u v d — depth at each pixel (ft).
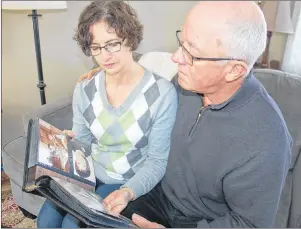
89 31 2.84
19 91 5.27
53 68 5.55
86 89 3.31
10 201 4.66
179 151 2.99
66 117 4.16
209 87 2.55
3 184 4.83
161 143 3.19
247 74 2.53
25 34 5.23
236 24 2.21
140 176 3.13
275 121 2.52
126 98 3.13
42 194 2.35
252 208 2.56
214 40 2.25
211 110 2.71
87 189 2.92
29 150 2.71
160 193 3.38
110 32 2.80
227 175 2.62
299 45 3.82
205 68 2.39
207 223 2.81
